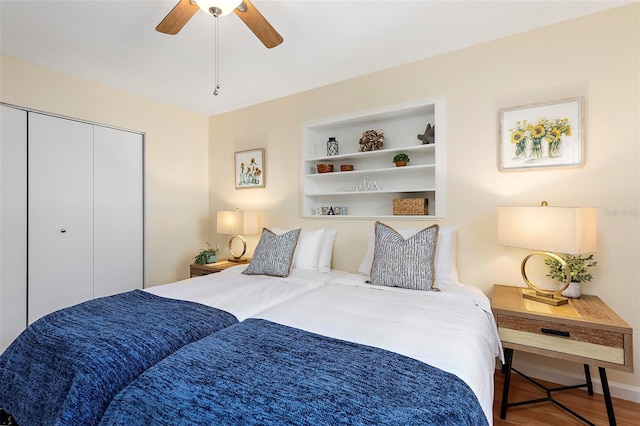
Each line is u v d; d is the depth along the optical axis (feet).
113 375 3.68
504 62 7.30
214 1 4.99
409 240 7.00
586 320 5.08
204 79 9.59
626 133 6.15
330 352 3.67
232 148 12.43
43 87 8.75
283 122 10.98
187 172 12.48
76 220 9.55
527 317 5.47
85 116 9.61
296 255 9.09
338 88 9.73
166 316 4.99
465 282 7.73
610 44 6.29
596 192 6.38
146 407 2.92
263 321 4.72
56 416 3.56
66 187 9.34
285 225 10.93
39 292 8.82
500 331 5.66
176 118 12.09
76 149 9.53
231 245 12.44
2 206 8.19
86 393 3.50
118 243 10.54
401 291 6.51
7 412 4.24
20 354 4.36
